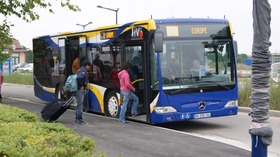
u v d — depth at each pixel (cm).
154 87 1172
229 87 1223
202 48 1207
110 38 1388
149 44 1177
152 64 1176
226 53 1234
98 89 1460
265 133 460
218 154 827
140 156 800
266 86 461
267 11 453
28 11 1788
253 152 470
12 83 3766
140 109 1266
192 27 1202
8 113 832
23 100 2122
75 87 1192
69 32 1664
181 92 1172
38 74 2003
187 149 866
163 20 1178
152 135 1013
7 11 1789
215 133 1173
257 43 458
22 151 481
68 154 518
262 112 461
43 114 1238
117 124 1200
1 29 1891
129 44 1284
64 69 1686
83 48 1548
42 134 606
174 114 1164
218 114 1210
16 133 595
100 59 1448
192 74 1190
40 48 1962
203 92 1192
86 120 1288
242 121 1388
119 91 1341
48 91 1880
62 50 1712
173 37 1179
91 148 580
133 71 1271
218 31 1230
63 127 712
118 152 827
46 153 490
